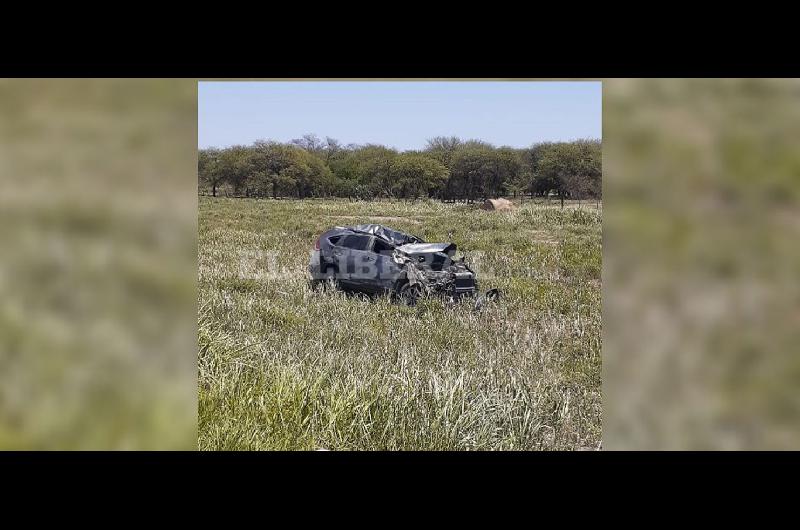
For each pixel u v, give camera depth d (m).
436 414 3.83
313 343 5.57
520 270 11.04
